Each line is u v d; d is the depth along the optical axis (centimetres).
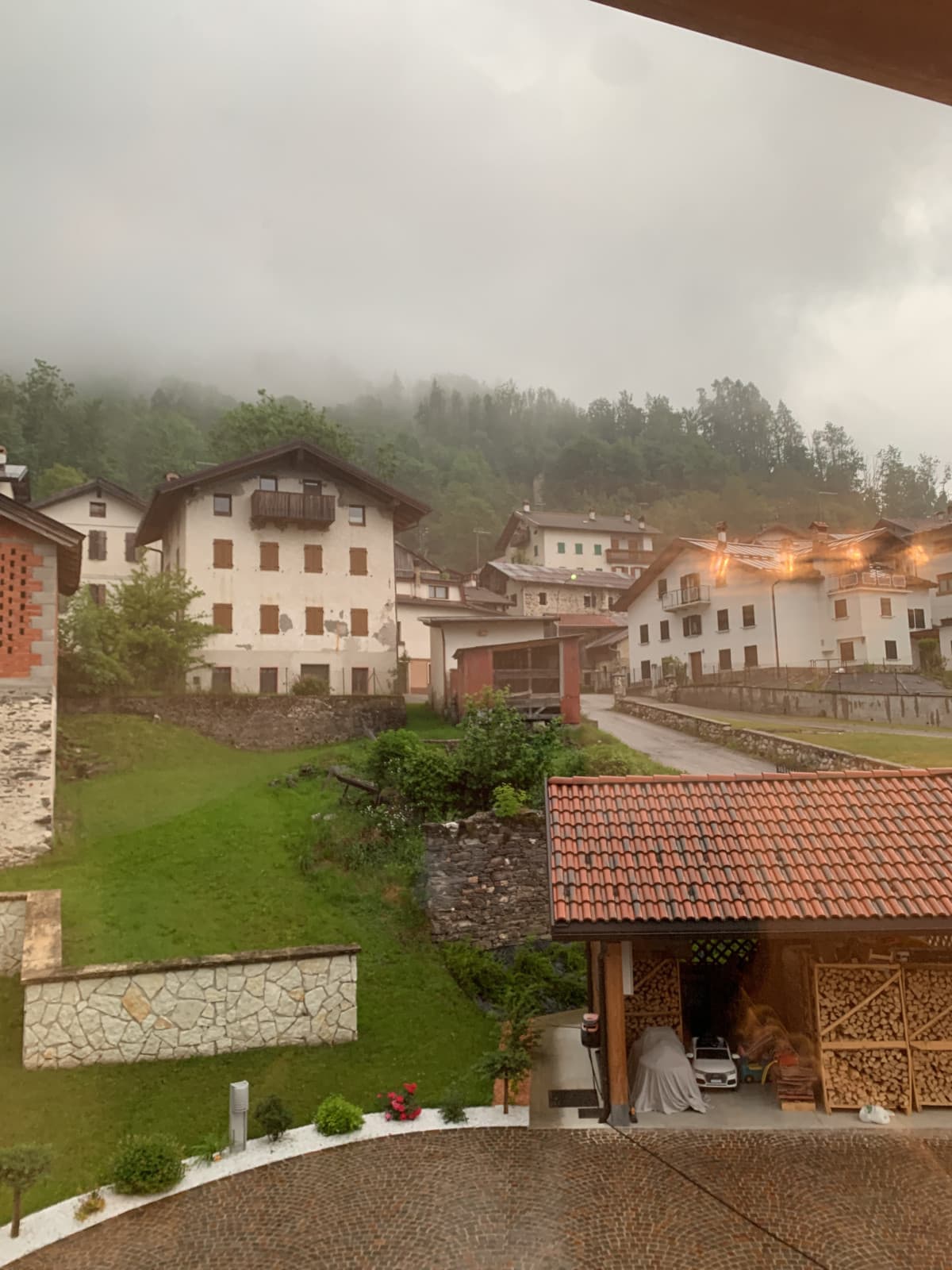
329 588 2833
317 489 2858
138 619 2344
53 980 1011
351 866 1486
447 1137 884
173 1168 796
